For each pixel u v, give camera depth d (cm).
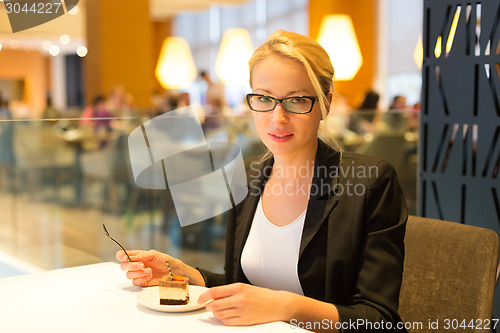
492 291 136
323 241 135
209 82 823
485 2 201
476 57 206
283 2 1208
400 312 148
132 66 881
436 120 223
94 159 300
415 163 328
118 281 138
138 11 879
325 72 133
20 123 287
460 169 216
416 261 149
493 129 202
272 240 140
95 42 870
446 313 141
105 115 553
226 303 109
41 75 1750
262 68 132
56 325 109
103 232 315
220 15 1438
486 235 140
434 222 150
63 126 287
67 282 137
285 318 112
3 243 294
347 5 1058
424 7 224
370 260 130
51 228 305
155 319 112
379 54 1024
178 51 763
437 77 222
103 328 107
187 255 325
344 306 121
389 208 133
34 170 294
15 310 117
